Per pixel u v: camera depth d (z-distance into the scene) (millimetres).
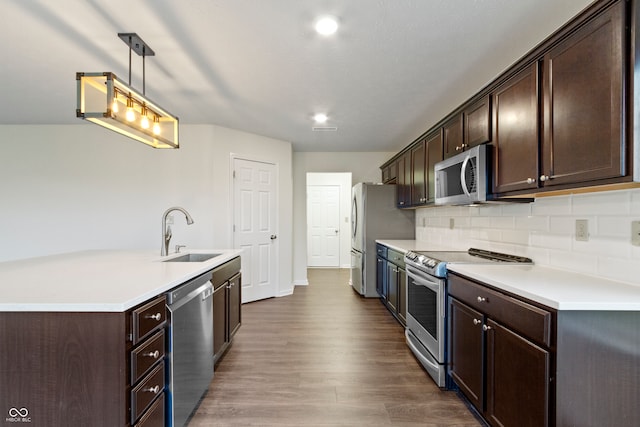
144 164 4070
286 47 2094
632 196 1506
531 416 1372
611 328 1252
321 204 7734
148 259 2381
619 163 1232
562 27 1487
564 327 1238
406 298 3080
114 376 1240
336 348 2914
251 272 4473
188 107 3307
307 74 2502
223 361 2652
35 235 4105
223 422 1877
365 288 4668
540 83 1655
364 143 4969
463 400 2105
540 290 1409
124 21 1815
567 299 1257
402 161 4355
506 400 1557
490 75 2502
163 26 1865
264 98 3020
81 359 1241
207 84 2707
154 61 2297
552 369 1260
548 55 1595
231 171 4199
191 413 1951
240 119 3740
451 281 2170
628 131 1211
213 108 3338
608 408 1253
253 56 2213
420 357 2504
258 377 2393
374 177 5719
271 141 4672
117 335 1243
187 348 1784
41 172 4090
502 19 1772
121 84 1709
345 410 1996
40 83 2719
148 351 1410
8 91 2918
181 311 1708
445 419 1909
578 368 1244
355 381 2342
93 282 1578
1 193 4086
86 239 4098
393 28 1871
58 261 2270
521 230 2289
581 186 1433
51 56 2238
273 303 4402
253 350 2869
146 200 4070
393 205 4680
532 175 1711
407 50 2121
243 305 4297
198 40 2014
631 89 1201
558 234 1950
